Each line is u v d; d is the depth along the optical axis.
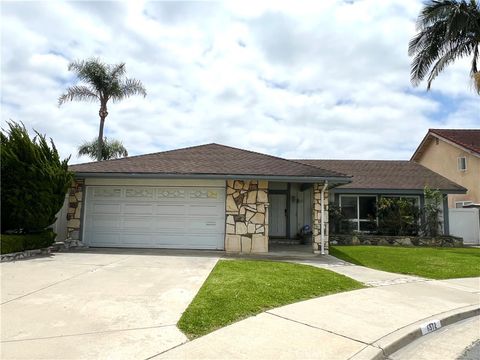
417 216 19.28
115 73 24.56
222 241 13.61
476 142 24.53
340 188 19.61
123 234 13.86
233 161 14.78
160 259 10.84
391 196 20.28
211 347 4.36
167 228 13.79
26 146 11.42
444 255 13.60
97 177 13.47
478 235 20.33
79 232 13.77
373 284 8.45
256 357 4.12
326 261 11.75
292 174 13.27
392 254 13.78
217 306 5.89
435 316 6.01
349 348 4.48
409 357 4.64
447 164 25.30
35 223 11.55
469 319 6.35
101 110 24.56
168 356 4.07
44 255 11.43
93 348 4.23
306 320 5.51
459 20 16.88
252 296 6.56
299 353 4.27
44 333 4.66
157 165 14.12
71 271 8.61
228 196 13.59
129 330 4.83
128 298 6.30
